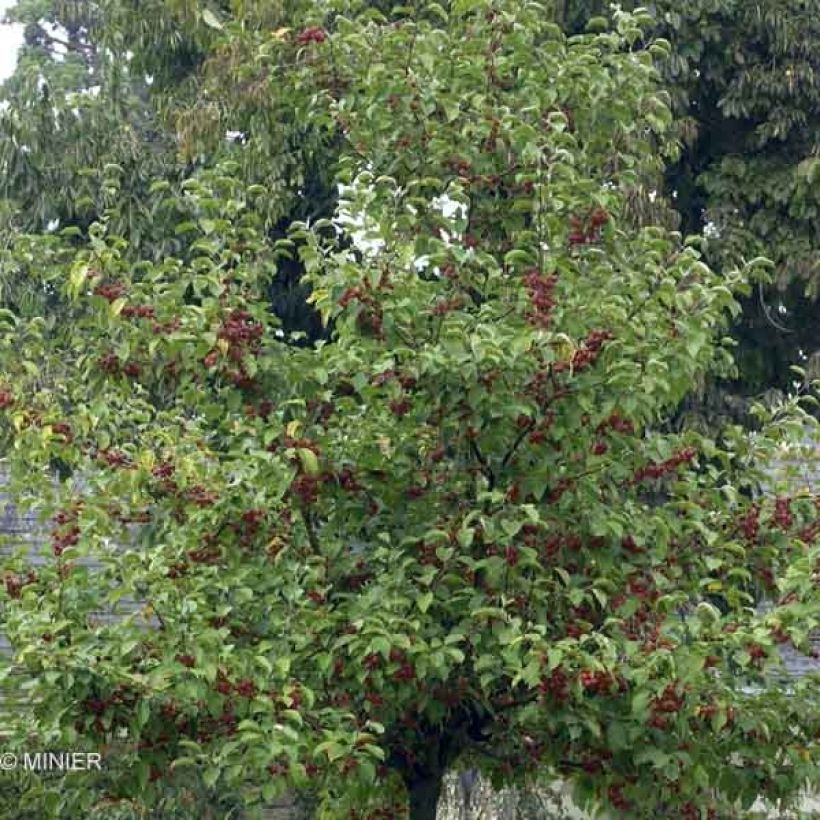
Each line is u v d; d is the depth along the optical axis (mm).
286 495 7652
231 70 13102
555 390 7402
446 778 14141
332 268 7918
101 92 15281
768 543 8203
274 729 6754
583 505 7754
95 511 7684
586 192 8414
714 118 15070
